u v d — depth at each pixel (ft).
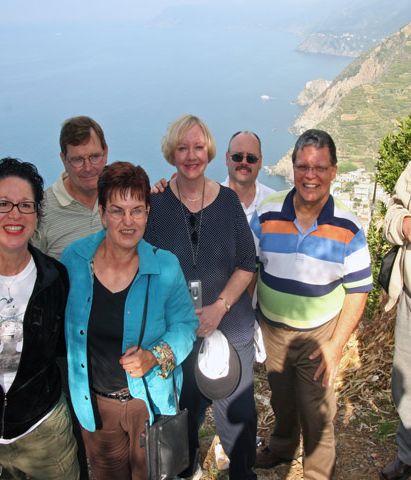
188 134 9.01
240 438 9.71
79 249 7.93
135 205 7.36
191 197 9.45
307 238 9.27
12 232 6.91
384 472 10.30
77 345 7.84
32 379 7.30
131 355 7.45
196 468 10.70
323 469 9.93
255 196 15.10
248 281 9.61
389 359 13.65
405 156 16.66
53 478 8.03
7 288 7.13
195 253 9.38
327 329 9.80
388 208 9.96
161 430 7.59
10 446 7.52
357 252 9.15
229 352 9.10
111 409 8.14
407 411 9.78
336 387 13.58
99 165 10.01
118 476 8.80
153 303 7.84
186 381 9.95
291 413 10.55
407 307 9.64
